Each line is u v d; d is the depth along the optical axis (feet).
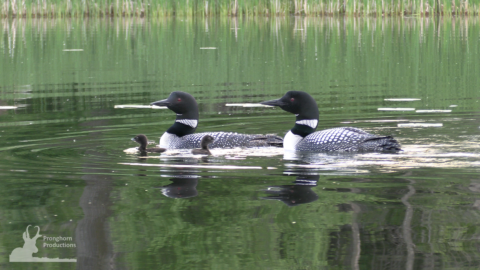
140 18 157.17
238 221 24.06
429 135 43.27
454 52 93.15
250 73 78.43
